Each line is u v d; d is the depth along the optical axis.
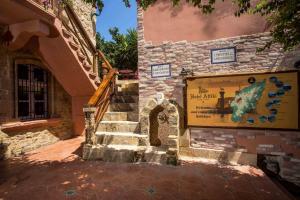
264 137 4.54
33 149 6.20
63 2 5.71
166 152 4.93
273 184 3.84
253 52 4.60
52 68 6.57
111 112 6.43
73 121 8.13
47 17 5.04
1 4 4.13
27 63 6.25
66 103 7.88
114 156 5.12
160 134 5.80
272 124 4.44
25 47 5.95
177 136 4.91
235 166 4.66
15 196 3.41
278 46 4.38
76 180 4.02
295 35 2.96
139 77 5.71
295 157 4.27
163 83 5.45
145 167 4.68
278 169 4.41
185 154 5.27
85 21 8.29
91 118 5.37
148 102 5.35
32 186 3.77
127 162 5.04
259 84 4.54
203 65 5.06
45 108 7.09
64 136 7.65
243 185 3.79
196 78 5.09
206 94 5.02
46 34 5.21
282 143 4.39
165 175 4.23
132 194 3.47
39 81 6.89
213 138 5.03
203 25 5.07
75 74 6.72
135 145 5.36
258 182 3.91
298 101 4.22
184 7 5.26
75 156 5.58
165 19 5.46
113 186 3.76
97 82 7.44
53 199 3.32
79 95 7.90
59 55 6.06
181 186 3.75
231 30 4.80
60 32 5.44
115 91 7.36
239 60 4.73
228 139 4.88
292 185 4.23
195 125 5.14
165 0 5.45
